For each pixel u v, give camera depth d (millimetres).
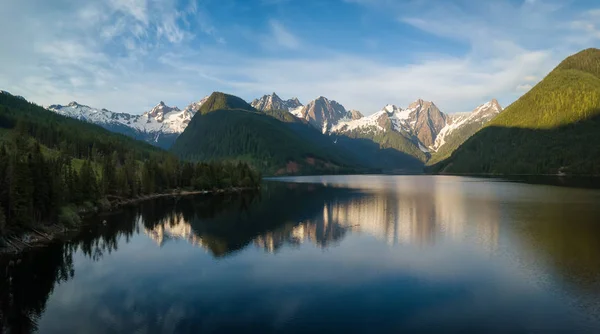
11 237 75438
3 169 81312
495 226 91312
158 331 40062
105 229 96250
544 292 49312
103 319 43250
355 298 48438
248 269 61250
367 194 183625
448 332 39125
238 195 188375
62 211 99000
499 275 56094
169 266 63438
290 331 39688
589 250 68188
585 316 42281
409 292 50219
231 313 44375
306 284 53969
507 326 40250
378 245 75875
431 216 109125
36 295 50625
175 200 165500
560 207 119688
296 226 98375
